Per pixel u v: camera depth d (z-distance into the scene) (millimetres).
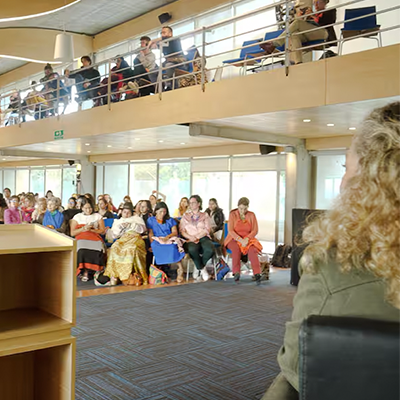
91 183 17656
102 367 3885
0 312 2359
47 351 2373
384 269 861
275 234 12109
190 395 3375
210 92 8250
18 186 22406
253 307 6051
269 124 8805
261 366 3953
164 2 13555
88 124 11070
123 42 15273
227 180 13273
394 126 933
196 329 5020
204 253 7961
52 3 8328
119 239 7699
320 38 7195
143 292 6945
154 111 9297
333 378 780
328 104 6688
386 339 752
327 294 904
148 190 15836
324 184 11031
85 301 6293
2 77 21203
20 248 1975
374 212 893
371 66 6250
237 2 12000
